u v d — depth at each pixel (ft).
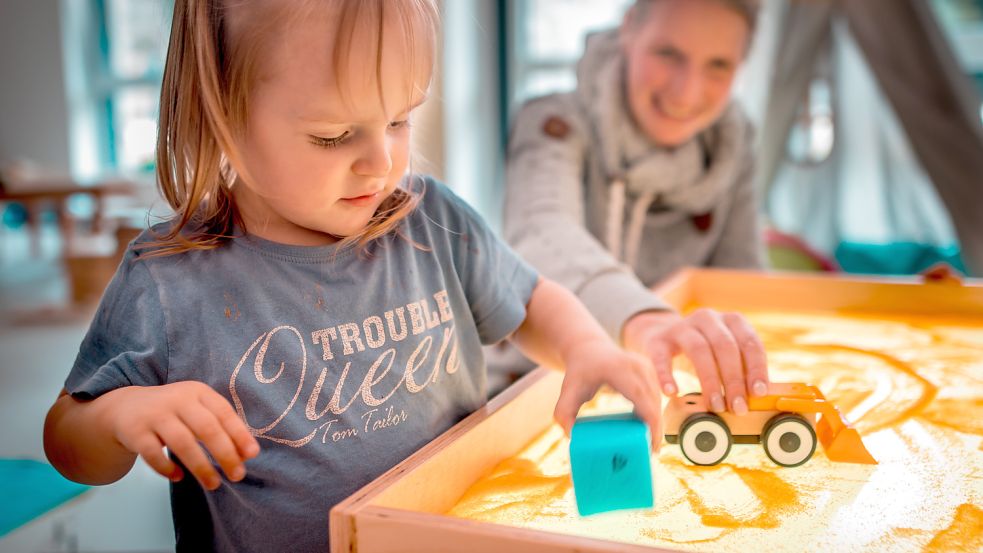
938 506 1.62
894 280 3.51
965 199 9.93
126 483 5.62
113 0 19.27
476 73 14.02
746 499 1.67
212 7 1.88
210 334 2.01
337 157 1.87
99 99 19.69
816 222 11.27
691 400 1.98
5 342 10.19
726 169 4.34
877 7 9.97
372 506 1.39
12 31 19.31
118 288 2.04
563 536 1.27
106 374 1.92
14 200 14.01
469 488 1.78
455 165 13.19
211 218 2.12
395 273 2.31
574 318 2.41
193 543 2.19
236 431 1.67
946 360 2.71
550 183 3.96
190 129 2.00
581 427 1.72
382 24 1.79
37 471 2.90
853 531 1.52
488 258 2.50
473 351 2.50
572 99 4.42
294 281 2.13
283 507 2.03
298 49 1.78
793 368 2.62
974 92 10.02
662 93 4.06
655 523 1.57
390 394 2.22
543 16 14.88
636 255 4.41
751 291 3.70
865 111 11.00
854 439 1.87
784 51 10.80
